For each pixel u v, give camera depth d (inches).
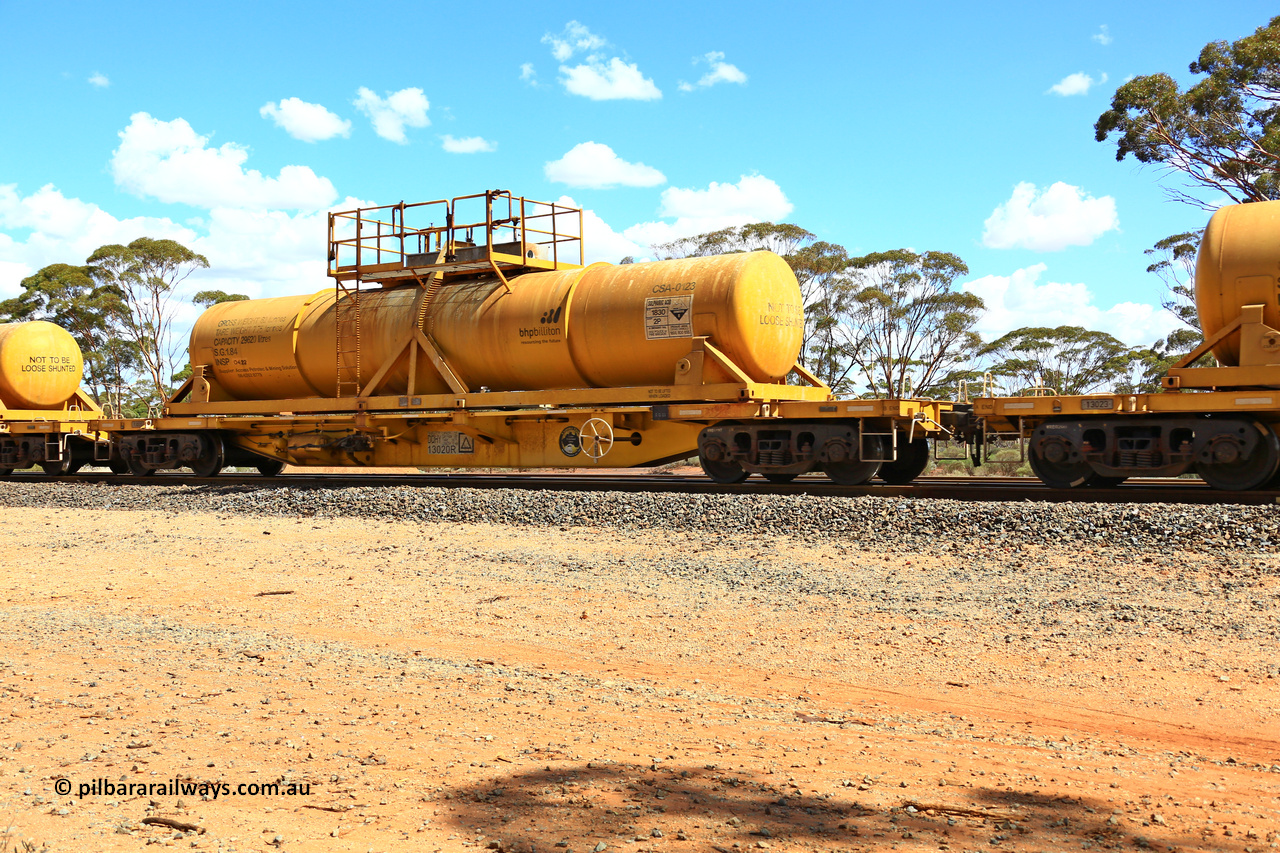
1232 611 333.7
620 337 697.0
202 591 443.2
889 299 1957.4
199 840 167.6
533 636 345.7
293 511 698.8
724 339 662.5
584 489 712.4
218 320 910.4
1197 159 1350.9
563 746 221.6
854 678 286.4
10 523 721.0
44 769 206.1
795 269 1930.4
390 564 495.2
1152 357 1955.0
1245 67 1302.9
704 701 264.2
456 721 242.4
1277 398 489.4
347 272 823.1
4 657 318.7
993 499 563.5
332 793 190.7
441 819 176.6
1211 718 243.9
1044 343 2117.4
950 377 1969.7
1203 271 515.5
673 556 483.2
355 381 836.0
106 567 513.7
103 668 300.8
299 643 337.4
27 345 1066.1
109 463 1117.7
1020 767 208.4
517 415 731.4
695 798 187.5
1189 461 522.9
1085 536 448.1
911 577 413.1
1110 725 241.1
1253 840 167.8
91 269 2228.1
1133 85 1362.0
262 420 872.3
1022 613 348.5
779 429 647.1
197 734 231.1
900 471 704.4
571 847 163.8
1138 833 171.0
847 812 180.1
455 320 769.6
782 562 454.0
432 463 810.8
